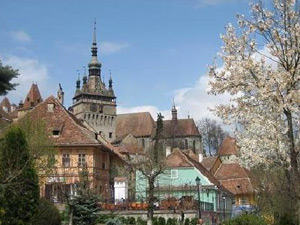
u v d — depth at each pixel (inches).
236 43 1090.7
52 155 2063.2
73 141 2719.0
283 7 1055.6
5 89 1016.2
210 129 6589.6
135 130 6909.5
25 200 1275.8
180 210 2294.5
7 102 6294.3
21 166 1264.8
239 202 3592.5
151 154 3467.0
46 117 2837.1
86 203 1657.2
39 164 1940.2
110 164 3134.8
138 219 2201.0
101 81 7037.4
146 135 6801.2
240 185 3624.5
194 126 6609.3
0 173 1239.5
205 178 3125.0
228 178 3713.1
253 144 1049.5
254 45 1085.8
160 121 6008.9
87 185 1777.8
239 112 1074.1
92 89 6914.4
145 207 2303.2
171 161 3223.4
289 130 1026.1
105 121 6929.1
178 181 3161.9
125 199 2736.2
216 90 1087.6
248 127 1066.1
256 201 2388.0
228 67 1081.4
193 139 6530.5
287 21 1053.8
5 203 1230.9
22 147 1282.0
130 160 3314.5
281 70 1051.3
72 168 2605.8
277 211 1642.5
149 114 7007.9
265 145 1043.3
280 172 1368.1
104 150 2891.2
